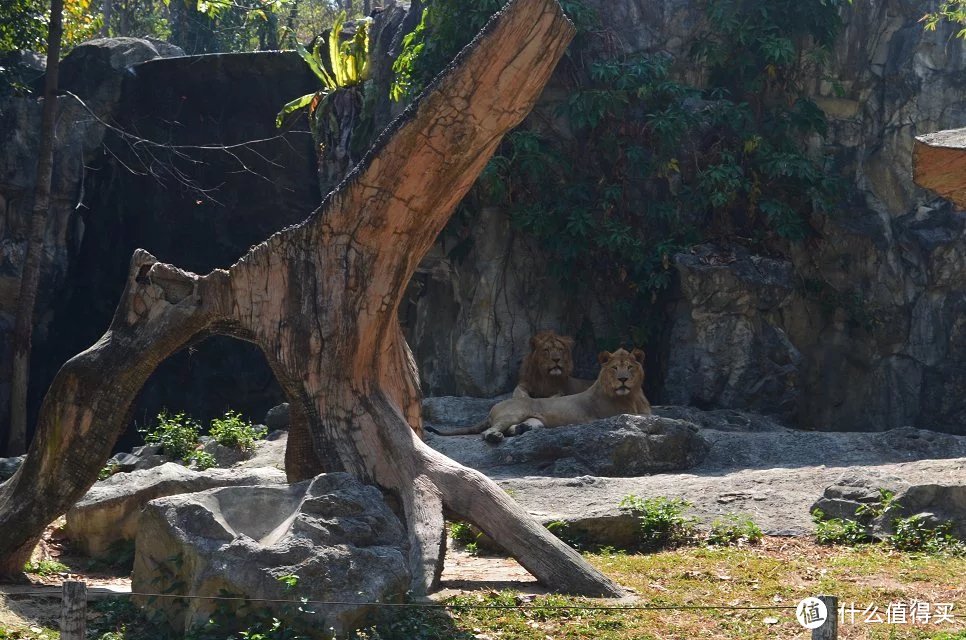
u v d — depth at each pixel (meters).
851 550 9.22
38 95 24.80
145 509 6.64
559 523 9.73
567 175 19.22
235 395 23.19
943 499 9.72
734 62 19.33
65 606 4.44
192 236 23.59
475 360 19.12
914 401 19.11
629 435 13.44
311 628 5.77
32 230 19.73
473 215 19.12
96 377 7.84
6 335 23.30
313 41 23.91
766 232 19.03
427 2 19.92
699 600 7.22
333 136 21.66
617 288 19.28
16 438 19.28
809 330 19.66
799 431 16.30
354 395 8.02
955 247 19.00
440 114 7.86
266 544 6.28
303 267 8.08
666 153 18.92
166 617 6.24
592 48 19.52
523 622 6.49
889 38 20.02
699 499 11.09
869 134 20.08
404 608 6.25
